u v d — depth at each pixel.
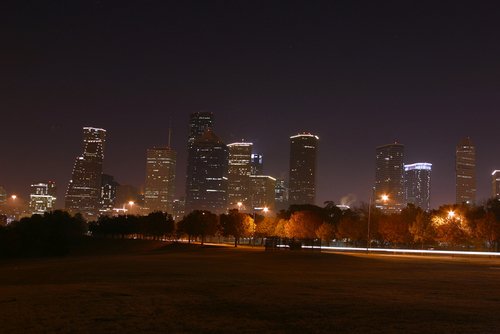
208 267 49.59
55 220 148.12
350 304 23.50
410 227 122.19
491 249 122.19
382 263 63.56
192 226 152.50
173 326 18.14
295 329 17.89
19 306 21.88
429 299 25.89
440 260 76.31
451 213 114.88
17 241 115.31
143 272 42.16
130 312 20.66
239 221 143.50
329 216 173.88
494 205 133.38
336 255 79.19
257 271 44.94
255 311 21.27
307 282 34.16
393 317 20.28
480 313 21.48
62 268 51.81
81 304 22.48
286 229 153.62
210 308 21.88
